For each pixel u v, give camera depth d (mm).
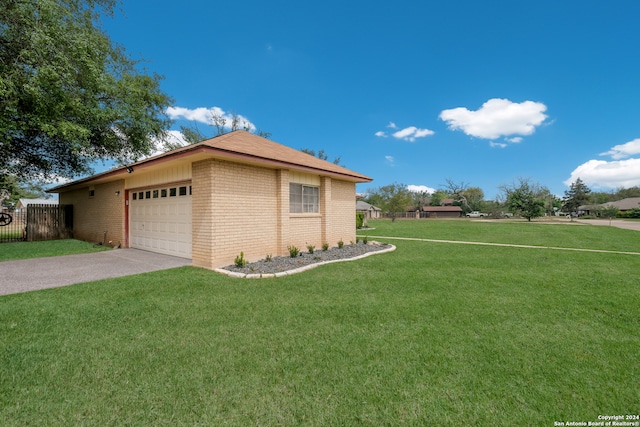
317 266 7562
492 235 17297
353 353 3020
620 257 9375
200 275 6422
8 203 28812
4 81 7332
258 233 8227
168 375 2590
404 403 2238
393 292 5262
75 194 14586
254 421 2041
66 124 8633
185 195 8477
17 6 7469
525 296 5035
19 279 6027
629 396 2334
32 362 2773
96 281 5879
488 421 2053
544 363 2836
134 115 12594
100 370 2658
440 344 3229
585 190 62281
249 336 3416
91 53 9203
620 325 3781
